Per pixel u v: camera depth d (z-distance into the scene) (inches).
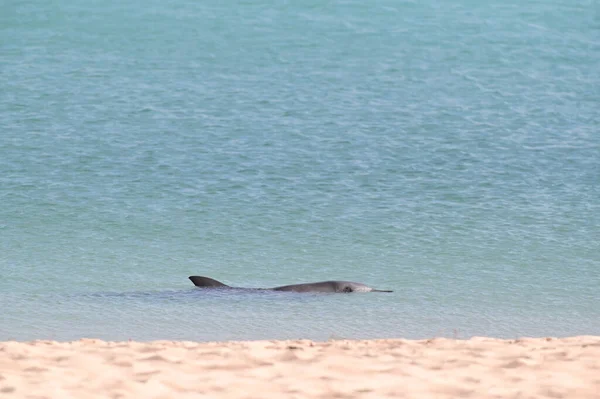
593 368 1823.3
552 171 4938.5
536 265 3440.0
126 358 1854.1
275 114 6131.9
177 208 4207.7
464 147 5413.4
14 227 3885.3
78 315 2741.1
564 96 6786.4
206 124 5846.5
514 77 7322.8
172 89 6761.8
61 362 1813.5
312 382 1699.1
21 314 2746.1
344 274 3309.5
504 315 2837.1
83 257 3472.0
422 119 6063.0
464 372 1786.4
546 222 4033.0
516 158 5187.0
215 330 2596.0
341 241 3747.5
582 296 3070.9
